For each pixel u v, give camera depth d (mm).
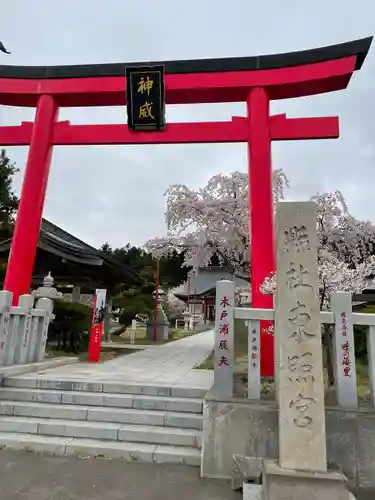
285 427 3730
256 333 4777
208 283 40656
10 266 9898
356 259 11508
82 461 4645
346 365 4559
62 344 11938
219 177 14742
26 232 10094
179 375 7520
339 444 4312
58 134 10914
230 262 14875
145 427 5309
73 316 12008
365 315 4625
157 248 15375
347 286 6141
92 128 10836
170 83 10523
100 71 10906
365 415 4355
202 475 4324
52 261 13477
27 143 11258
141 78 10328
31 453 4859
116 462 4652
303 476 3457
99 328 10328
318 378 3820
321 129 9852
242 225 13938
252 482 3965
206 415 4527
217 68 10422
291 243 4141
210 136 10367
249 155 9938
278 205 4254
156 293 21125
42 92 11016
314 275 4051
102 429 5188
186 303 43594
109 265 14008
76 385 6266
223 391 4637
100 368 8438
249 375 4684
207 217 14133
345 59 9750
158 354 12523
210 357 11609
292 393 3805
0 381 6398
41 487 3889
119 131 10727
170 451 4785
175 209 14695
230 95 10648
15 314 7312
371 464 4250
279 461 3715
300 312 3984
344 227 11641
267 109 10141
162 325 21500
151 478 4219
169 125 10594
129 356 11672
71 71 11000
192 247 15203
